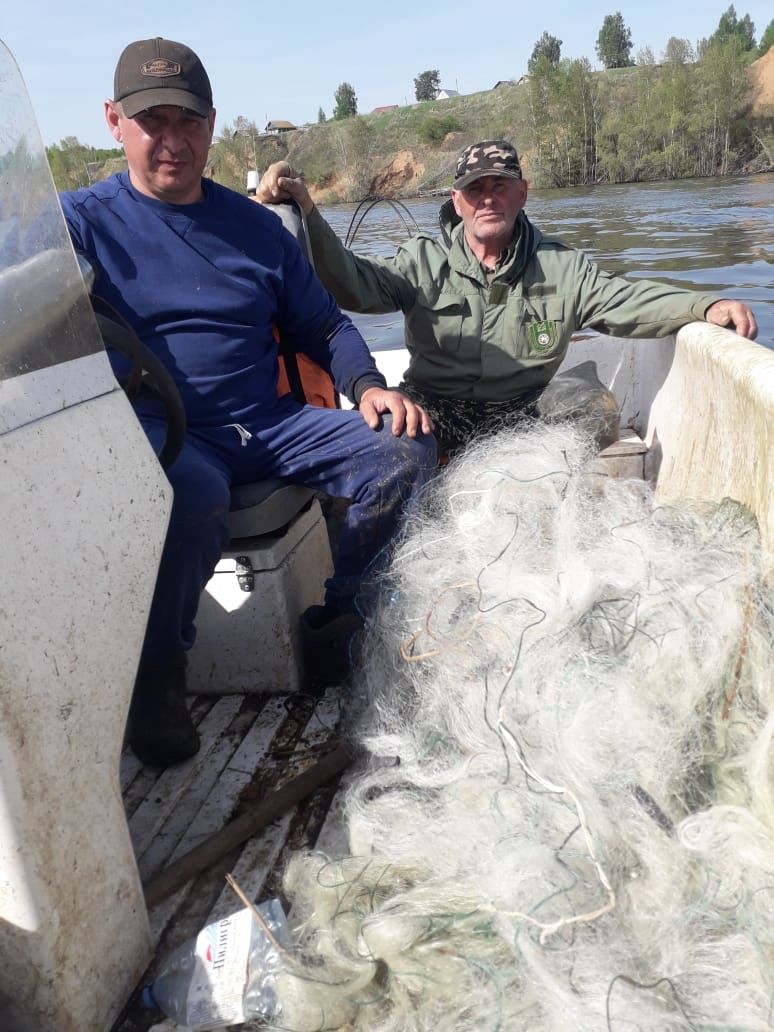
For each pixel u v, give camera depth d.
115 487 1.26
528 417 3.06
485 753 1.49
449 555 1.88
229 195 2.33
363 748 1.86
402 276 3.14
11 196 1.13
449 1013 1.20
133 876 1.37
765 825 1.26
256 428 2.28
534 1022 1.15
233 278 2.24
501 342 3.11
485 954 1.24
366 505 2.24
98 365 1.25
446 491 2.12
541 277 3.09
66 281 1.20
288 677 2.24
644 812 1.32
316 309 2.49
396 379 3.97
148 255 2.18
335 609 2.27
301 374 2.71
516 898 1.25
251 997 1.32
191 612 1.92
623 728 1.40
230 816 1.81
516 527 1.82
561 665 1.51
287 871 1.55
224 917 1.52
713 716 1.45
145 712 1.91
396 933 1.26
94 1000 1.27
